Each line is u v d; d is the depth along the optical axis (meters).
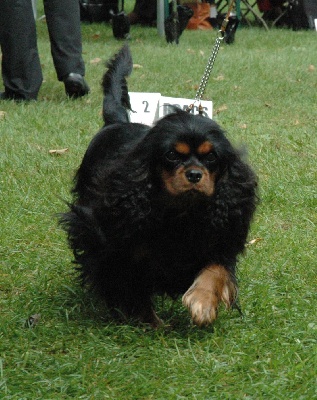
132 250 4.62
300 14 21.27
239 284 5.53
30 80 10.80
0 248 6.20
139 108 8.54
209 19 21.00
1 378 4.11
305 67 14.41
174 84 12.32
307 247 6.34
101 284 4.88
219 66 13.95
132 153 4.50
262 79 13.06
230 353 4.43
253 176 4.64
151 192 4.45
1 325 4.78
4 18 10.55
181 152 4.36
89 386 4.07
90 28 20.05
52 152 8.48
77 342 4.64
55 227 6.61
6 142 8.79
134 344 4.58
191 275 4.80
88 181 5.18
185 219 4.50
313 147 9.02
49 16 10.90
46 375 4.21
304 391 3.99
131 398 3.97
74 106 10.69
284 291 5.51
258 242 6.41
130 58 6.17
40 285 5.55
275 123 10.22
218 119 10.17
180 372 4.23
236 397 3.94
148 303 4.96
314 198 7.38
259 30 20.73
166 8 18.72
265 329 4.79
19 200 7.12
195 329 4.82
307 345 4.58
